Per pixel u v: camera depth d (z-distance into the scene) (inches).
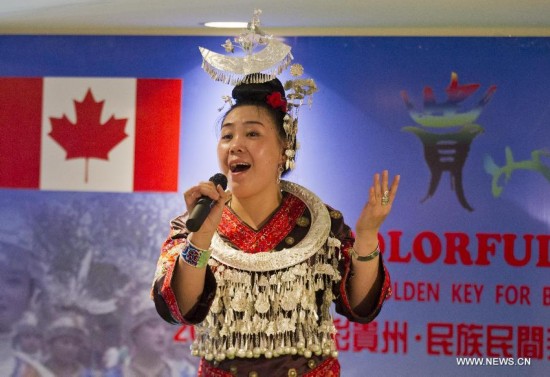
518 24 230.7
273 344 124.9
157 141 243.1
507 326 231.9
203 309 122.4
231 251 126.5
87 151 244.7
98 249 242.7
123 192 243.3
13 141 246.5
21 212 245.1
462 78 237.1
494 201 234.7
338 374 129.8
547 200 233.8
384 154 237.6
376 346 233.3
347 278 131.0
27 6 221.5
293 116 140.6
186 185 242.1
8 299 243.6
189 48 244.2
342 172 237.6
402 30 236.8
